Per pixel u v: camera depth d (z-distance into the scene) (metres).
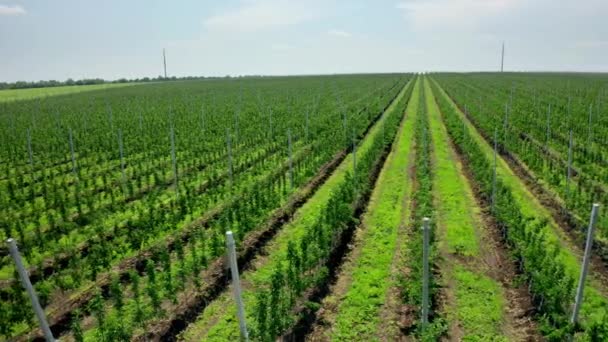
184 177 23.94
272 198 17.66
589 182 19.03
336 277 13.12
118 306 10.72
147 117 43.72
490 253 14.20
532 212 17.17
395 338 10.37
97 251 13.17
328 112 45.19
